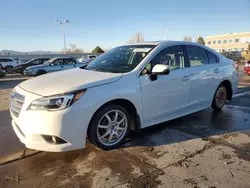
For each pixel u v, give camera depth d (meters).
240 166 2.75
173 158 2.96
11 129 4.12
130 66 3.44
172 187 2.36
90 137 2.97
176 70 3.80
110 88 2.97
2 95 8.00
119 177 2.56
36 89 2.84
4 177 2.60
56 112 2.61
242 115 4.78
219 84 4.75
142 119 3.39
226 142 3.43
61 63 14.45
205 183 2.42
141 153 3.11
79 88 2.76
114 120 3.17
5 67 20.42
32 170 2.74
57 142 2.71
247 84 8.99
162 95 3.57
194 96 4.17
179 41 4.10
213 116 4.71
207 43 80.19
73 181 2.50
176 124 4.23
